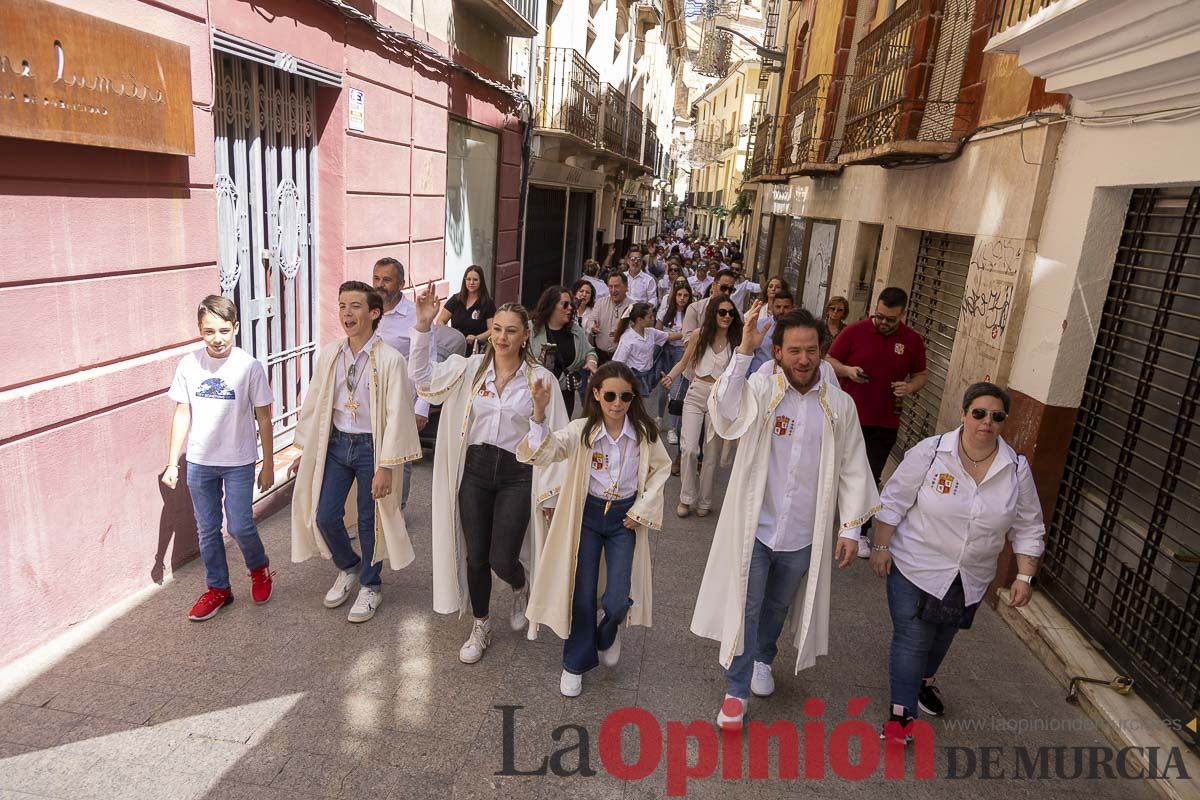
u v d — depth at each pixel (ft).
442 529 12.35
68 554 12.18
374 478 12.75
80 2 11.46
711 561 11.57
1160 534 12.48
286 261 19.49
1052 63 14.01
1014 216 17.11
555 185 53.01
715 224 156.97
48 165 11.23
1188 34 10.51
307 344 20.95
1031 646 14.35
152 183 13.43
